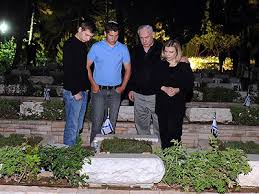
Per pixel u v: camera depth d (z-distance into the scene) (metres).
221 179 5.54
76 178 5.54
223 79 17.92
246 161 5.64
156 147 6.26
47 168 5.80
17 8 21.77
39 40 29.88
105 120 7.77
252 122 10.22
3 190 5.42
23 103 10.45
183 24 24.50
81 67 7.54
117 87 7.93
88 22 7.46
